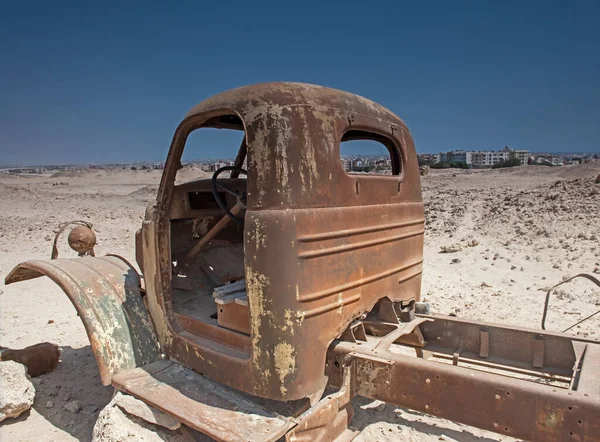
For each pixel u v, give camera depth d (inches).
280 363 109.3
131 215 661.3
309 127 111.7
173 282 166.9
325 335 114.4
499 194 663.8
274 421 108.6
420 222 159.2
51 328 233.9
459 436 140.0
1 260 386.0
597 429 93.6
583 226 404.5
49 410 157.9
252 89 114.1
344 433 120.8
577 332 212.7
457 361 148.8
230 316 130.3
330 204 115.0
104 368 133.0
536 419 99.2
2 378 154.3
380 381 116.8
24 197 903.7
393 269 141.2
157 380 129.5
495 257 364.5
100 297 144.3
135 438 118.4
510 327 145.4
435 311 247.6
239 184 175.8
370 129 132.3
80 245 200.4
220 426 107.4
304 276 108.6
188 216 159.6
